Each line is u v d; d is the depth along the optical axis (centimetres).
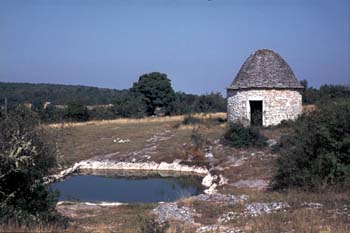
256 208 1762
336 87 6088
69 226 1551
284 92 4309
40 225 1220
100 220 1744
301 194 1958
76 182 3173
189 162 3516
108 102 9662
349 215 1542
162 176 3369
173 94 8562
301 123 2461
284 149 2445
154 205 2105
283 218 1543
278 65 4431
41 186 1448
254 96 4309
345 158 2070
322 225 1412
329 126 2112
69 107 6812
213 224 1582
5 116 1407
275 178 2323
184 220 1673
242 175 2809
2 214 1229
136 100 7994
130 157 3834
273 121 4278
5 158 1306
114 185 3052
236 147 3512
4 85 10694
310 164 2134
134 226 1565
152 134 4659
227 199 2017
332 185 2017
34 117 1515
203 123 4925
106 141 4466
